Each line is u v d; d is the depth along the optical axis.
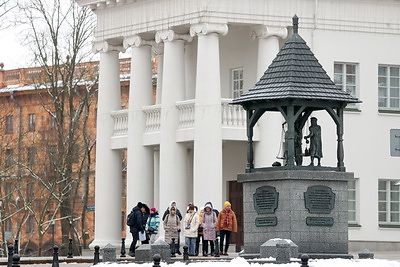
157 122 67.00
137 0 67.00
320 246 40.41
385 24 67.38
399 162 67.38
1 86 106.81
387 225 66.56
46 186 79.56
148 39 67.94
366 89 66.81
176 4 64.94
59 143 81.75
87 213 104.12
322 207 40.50
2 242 81.00
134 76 67.94
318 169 40.78
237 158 67.12
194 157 63.88
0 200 82.81
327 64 65.81
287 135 40.72
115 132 69.69
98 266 37.16
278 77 41.28
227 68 68.31
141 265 36.59
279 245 36.56
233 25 64.69
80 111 84.19
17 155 90.88
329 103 41.12
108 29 69.31
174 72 65.50
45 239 101.69
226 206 56.25
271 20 64.38
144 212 58.09
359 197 66.25
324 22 65.81
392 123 67.38
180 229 58.78
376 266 35.47
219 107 63.47
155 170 71.38
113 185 69.75
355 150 66.25
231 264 35.47
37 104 103.75
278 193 40.50
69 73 81.81
